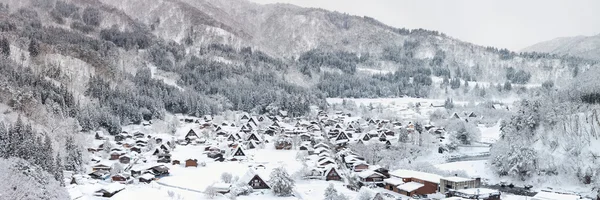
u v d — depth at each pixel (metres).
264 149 179.75
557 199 95.12
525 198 105.94
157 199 97.00
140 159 150.75
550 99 155.62
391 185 115.44
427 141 170.75
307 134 198.62
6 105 150.62
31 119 149.50
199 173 130.75
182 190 108.50
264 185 110.88
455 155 163.25
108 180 119.12
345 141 178.62
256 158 158.12
